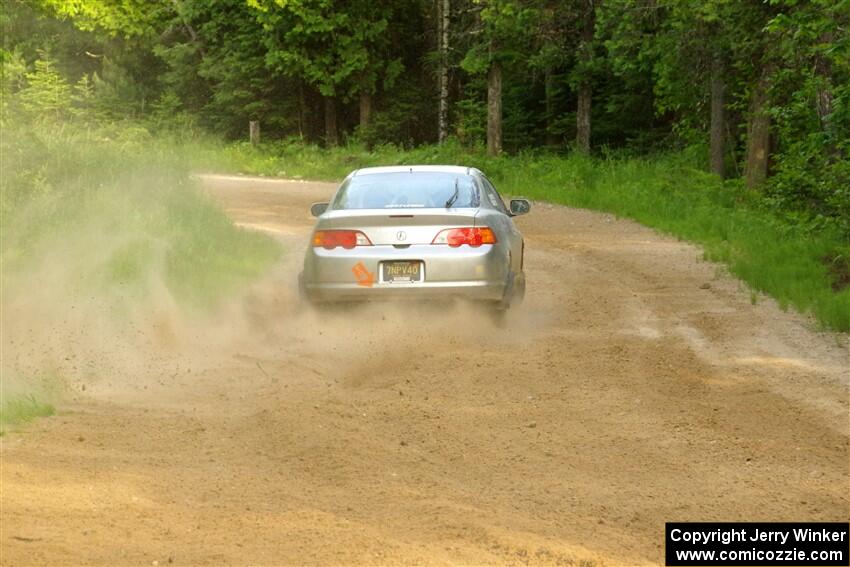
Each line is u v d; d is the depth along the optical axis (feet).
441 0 410.11
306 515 47.01
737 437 61.93
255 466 55.06
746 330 94.02
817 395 71.67
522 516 47.93
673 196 231.91
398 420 64.64
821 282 114.52
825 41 173.17
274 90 443.73
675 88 278.26
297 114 443.73
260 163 327.47
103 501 48.32
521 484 52.95
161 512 47.09
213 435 60.90
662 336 91.66
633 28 272.31
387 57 434.30
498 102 356.18
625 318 100.73
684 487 53.06
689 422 65.05
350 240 92.48
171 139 348.38
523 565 41.57
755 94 239.09
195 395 70.64
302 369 78.18
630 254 151.43
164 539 43.47
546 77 393.50
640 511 49.32
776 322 97.86
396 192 98.02
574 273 132.77
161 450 57.62
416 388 72.84
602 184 261.85
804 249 140.46
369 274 91.76
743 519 48.52
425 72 445.37
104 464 54.44
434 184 99.14
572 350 85.61
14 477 51.26
